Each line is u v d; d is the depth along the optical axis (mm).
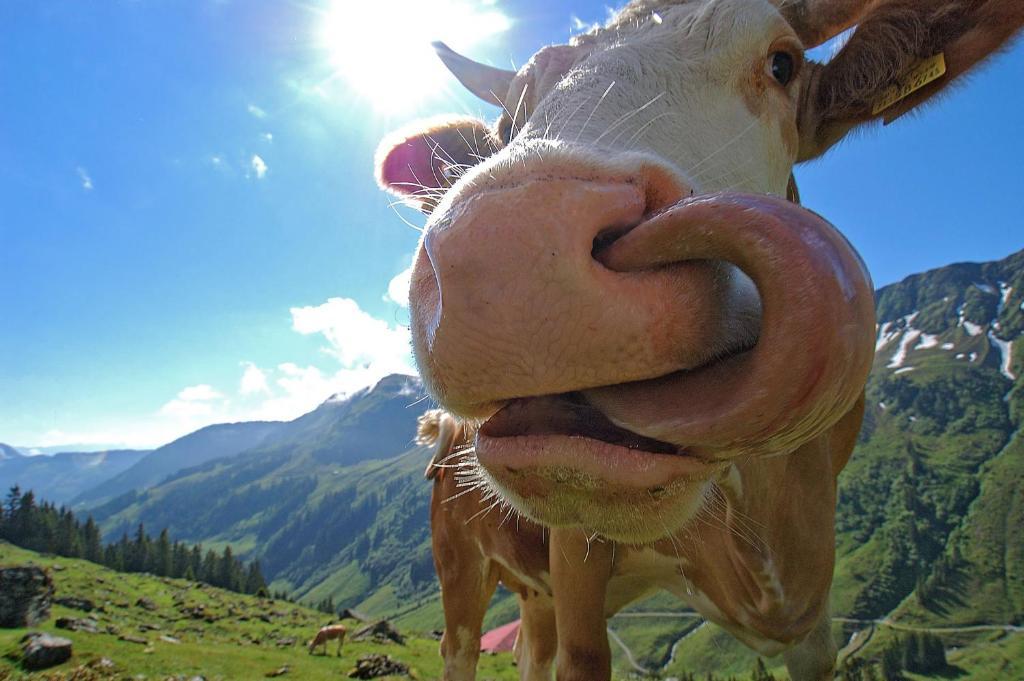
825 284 260
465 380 301
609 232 306
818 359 262
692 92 525
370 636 8641
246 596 14156
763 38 570
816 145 683
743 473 586
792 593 673
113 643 5379
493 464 318
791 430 286
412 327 351
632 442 314
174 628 8391
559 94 503
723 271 316
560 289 279
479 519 1056
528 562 979
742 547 611
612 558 687
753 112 557
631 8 650
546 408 323
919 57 613
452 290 286
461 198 301
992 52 581
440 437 1169
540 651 1173
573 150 309
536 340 284
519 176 295
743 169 528
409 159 882
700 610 790
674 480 312
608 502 321
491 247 281
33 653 4184
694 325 298
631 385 315
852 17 694
